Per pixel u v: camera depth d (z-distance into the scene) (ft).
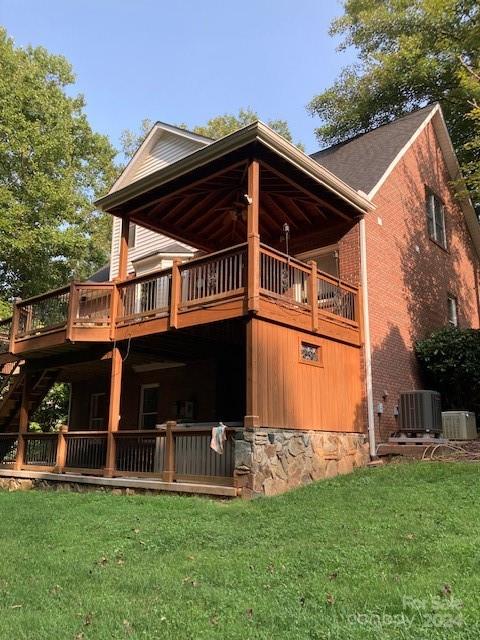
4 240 68.23
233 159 30.50
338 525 19.51
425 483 25.73
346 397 34.71
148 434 31.81
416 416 36.70
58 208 74.59
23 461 40.98
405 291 43.34
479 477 25.57
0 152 68.95
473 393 42.39
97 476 34.19
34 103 74.13
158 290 34.83
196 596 13.55
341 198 35.91
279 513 22.48
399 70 73.67
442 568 14.16
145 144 59.41
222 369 43.50
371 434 35.58
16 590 14.83
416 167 48.91
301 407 30.37
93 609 13.01
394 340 40.45
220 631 11.21
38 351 39.99
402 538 17.16
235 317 28.55
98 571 16.30
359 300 37.58
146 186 34.17
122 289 36.55
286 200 37.65
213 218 40.88
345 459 33.14
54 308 38.83
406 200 46.16
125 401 50.14
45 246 74.28
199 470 29.48
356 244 38.81
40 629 11.87
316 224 41.16
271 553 16.99
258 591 13.61
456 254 54.19
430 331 45.96
